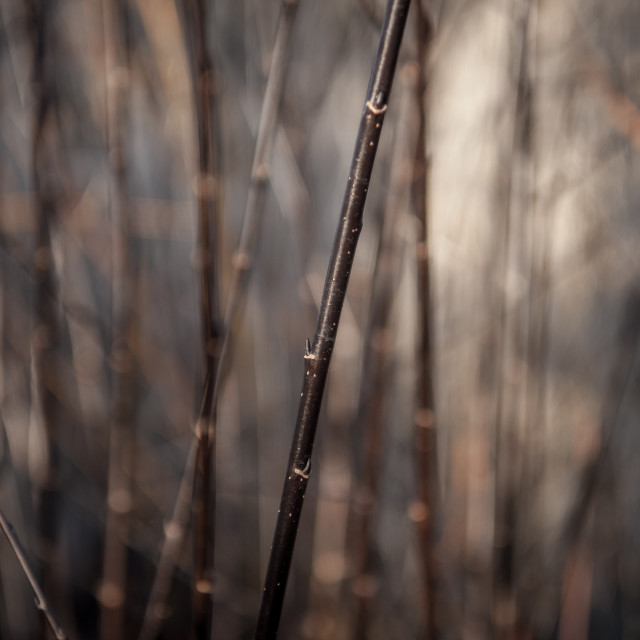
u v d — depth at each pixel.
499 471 0.93
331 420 1.09
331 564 1.12
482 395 1.10
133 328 1.02
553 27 1.00
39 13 0.83
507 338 1.00
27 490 1.21
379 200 0.88
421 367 0.80
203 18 0.71
